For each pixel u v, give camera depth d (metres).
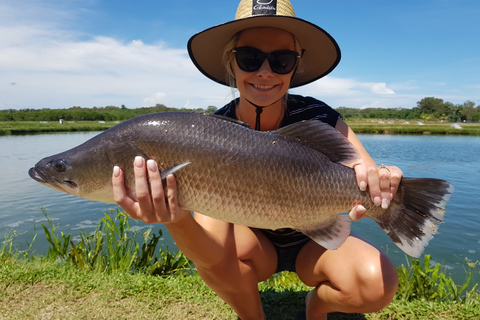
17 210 2.25
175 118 0.52
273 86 0.64
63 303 0.78
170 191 0.50
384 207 0.55
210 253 0.59
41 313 0.73
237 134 0.53
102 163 0.52
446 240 1.75
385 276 0.56
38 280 0.88
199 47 0.72
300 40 0.68
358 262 0.58
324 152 0.57
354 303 0.59
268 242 0.70
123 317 0.72
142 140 0.51
